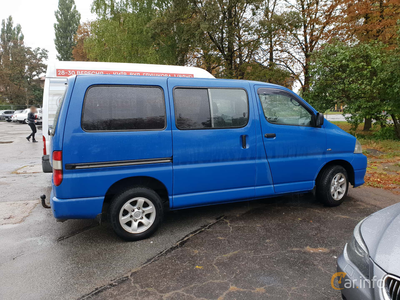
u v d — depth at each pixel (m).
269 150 4.34
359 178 5.12
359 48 12.50
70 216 3.38
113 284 2.79
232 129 4.10
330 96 13.10
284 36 19.05
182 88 3.88
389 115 12.92
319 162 4.73
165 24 17.62
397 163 8.48
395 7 14.52
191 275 2.93
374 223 2.39
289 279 2.84
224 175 4.09
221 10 16.55
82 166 3.35
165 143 3.72
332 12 17.81
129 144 3.54
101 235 3.94
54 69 6.37
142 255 3.36
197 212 4.77
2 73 52.94
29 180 7.18
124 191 3.63
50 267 3.12
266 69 18.61
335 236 3.79
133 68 6.86
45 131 6.30
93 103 3.43
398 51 11.39
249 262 3.16
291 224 4.21
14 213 4.84
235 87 4.20
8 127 28.03
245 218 4.48
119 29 19.80
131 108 3.59
